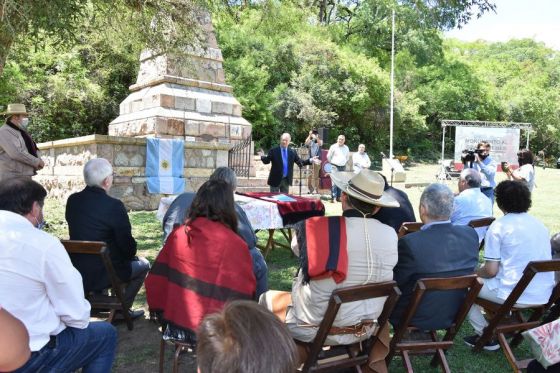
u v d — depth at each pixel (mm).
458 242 2783
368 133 30688
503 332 3135
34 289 1953
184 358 3238
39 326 1976
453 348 3557
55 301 2031
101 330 2275
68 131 18875
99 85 18828
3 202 2127
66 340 2094
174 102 11750
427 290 2523
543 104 39281
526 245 3129
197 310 2410
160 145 10047
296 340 2516
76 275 2072
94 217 3318
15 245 1938
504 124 24359
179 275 2504
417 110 33031
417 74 36562
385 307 2428
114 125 12773
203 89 12430
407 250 2742
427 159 33594
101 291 3570
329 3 32500
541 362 2174
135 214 9078
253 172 12766
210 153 11016
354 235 2387
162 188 10078
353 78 28219
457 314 2768
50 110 17828
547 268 2820
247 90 22922
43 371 2021
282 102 23781
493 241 3215
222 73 12867
